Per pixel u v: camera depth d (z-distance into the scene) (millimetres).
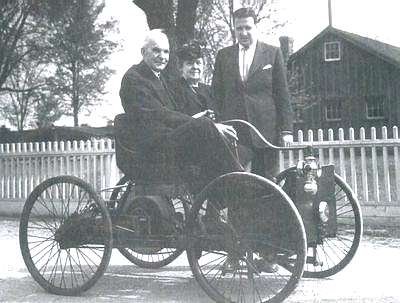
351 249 6699
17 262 8398
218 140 5930
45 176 14711
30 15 31875
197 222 5820
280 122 7082
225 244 5703
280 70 7098
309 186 5844
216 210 5750
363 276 7000
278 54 7137
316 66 43469
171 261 7512
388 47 47062
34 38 34969
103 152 13844
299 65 43906
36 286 6828
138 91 6270
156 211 6145
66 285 6785
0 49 31656
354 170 11867
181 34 16094
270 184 5438
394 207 11516
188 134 6004
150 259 8414
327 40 43094
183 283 6777
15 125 67375
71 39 36875
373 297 5910
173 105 6652
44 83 44844
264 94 7012
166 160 6242
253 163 6965
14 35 32125
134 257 7695
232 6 32031
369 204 11711
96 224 6297
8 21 31016
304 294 6074
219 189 5676
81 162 14156
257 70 7008
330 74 43125
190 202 6418
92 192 6285
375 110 42156
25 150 14969
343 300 5793
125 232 6312
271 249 5617
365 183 11781
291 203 5379
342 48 42781
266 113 6949
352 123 42562
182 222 6258
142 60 6570
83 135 31672
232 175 5586
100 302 5961
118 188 6789
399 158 11531
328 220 6121
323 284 6562
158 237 6137
